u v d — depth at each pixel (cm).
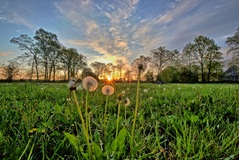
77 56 5484
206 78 5641
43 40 4719
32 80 4512
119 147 130
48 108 269
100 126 188
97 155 120
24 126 182
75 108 257
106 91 150
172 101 388
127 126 181
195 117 207
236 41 3938
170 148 148
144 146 141
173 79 4928
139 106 300
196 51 5409
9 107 267
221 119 219
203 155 130
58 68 5247
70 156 128
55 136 167
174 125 181
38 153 132
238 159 130
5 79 3978
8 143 142
